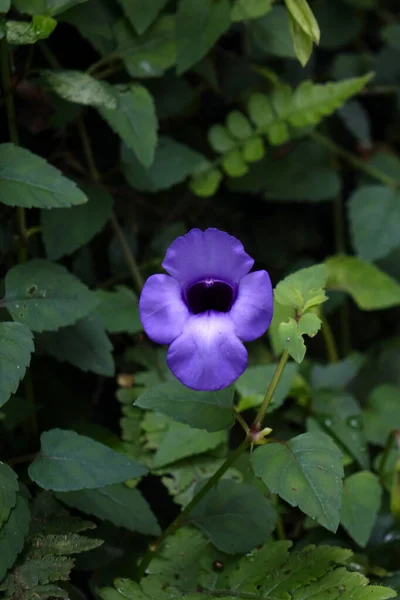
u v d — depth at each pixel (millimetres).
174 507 520
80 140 535
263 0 499
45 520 440
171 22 498
